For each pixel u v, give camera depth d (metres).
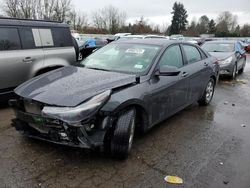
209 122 5.59
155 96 4.32
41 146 4.07
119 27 58.94
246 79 11.52
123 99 3.68
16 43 5.74
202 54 6.38
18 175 3.35
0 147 4.00
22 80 5.88
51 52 6.34
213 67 6.60
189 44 5.91
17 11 40.62
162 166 3.72
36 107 3.56
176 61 5.18
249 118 5.99
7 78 5.62
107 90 3.62
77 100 3.38
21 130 3.89
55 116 3.33
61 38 6.62
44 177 3.33
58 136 3.48
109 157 3.86
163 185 3.31
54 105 3.38
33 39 6.04
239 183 3.43
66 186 3.18
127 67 4.53
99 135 3.51
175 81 4.88
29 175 3.36
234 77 11.56
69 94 3.49
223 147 4.42
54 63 6.38
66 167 3.56
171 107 4.95
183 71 5.23
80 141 3.39
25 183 3.20
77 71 4.44
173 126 5.23
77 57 7.30
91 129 3.48
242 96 8.17
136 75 4.24
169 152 4.14
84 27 53.09
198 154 4.13
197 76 5.76
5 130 4.63
